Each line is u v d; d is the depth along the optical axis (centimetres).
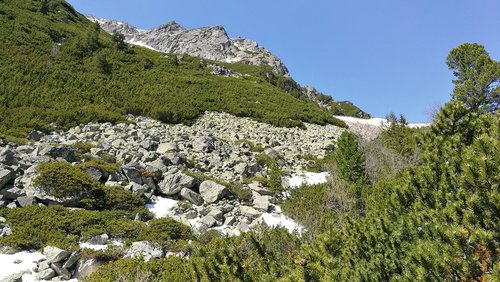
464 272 569
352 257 749
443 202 775
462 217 655
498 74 3025
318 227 1091
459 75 3488
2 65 3067
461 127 1003
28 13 5059
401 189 882
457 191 695
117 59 4588
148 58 5106
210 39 17875
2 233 1069
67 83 3173
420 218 729
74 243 1059
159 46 18600
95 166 1512
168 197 1559
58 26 4981
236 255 726
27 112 2330
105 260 1004
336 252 707
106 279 847
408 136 2191
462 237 597
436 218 695
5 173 1309
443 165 820
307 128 3706
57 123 2302
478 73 3266
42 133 2056
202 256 731
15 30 4059
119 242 1120
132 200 1393
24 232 1066
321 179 2094
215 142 2450
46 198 1269
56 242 1039
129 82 3831
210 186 1591
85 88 3186
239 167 1995
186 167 1870
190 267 738
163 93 3691
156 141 2205
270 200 1645
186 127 2883
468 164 686
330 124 4256
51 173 1321
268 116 3744
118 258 1014
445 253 591
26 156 1542
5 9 4634
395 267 681
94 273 901
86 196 1322
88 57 4241
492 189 645
